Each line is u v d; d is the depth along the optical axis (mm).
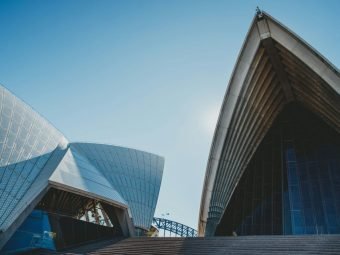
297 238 12891
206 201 22688
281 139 23125
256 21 17953
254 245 13016
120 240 19391
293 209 19016
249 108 21031
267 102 22594
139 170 32875
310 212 18391
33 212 19672
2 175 18234
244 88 19578
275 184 21031
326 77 16641
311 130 22344
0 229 15758
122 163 32906
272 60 19766
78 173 21719
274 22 17422
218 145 21125
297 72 19500
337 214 17500
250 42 18531
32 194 17641
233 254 12492
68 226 20969
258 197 21328
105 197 20891
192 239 15742
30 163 20562
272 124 24375
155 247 15789
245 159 23281
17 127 21828
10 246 17672
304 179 20031
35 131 23469
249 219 20625
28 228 18922
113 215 22875
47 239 19562
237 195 22812
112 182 29422
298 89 21578
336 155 20062
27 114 24031
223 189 22469
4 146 19734
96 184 21891
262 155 23422
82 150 32469
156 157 36094
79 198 24031
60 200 22688
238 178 23219
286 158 21797
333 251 10797
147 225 27031
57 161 21625
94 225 22359
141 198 29312
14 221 16234
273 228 19031
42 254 18141
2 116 21219
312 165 20406
